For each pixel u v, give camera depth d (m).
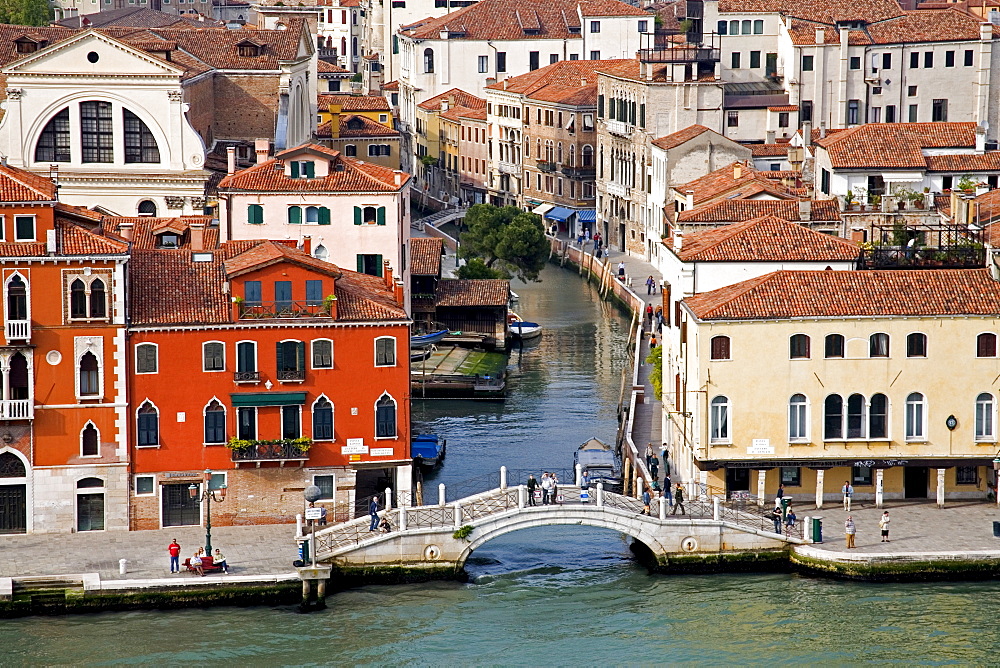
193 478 145.00
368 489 155.00
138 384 143.62
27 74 199.75
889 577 138.00
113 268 141.50
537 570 144.38
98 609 133.12
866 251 157.00
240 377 144.38
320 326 145.12
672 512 143.12
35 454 142.62
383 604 136.38
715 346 145.62
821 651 129.00
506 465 170.62
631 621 134.12
